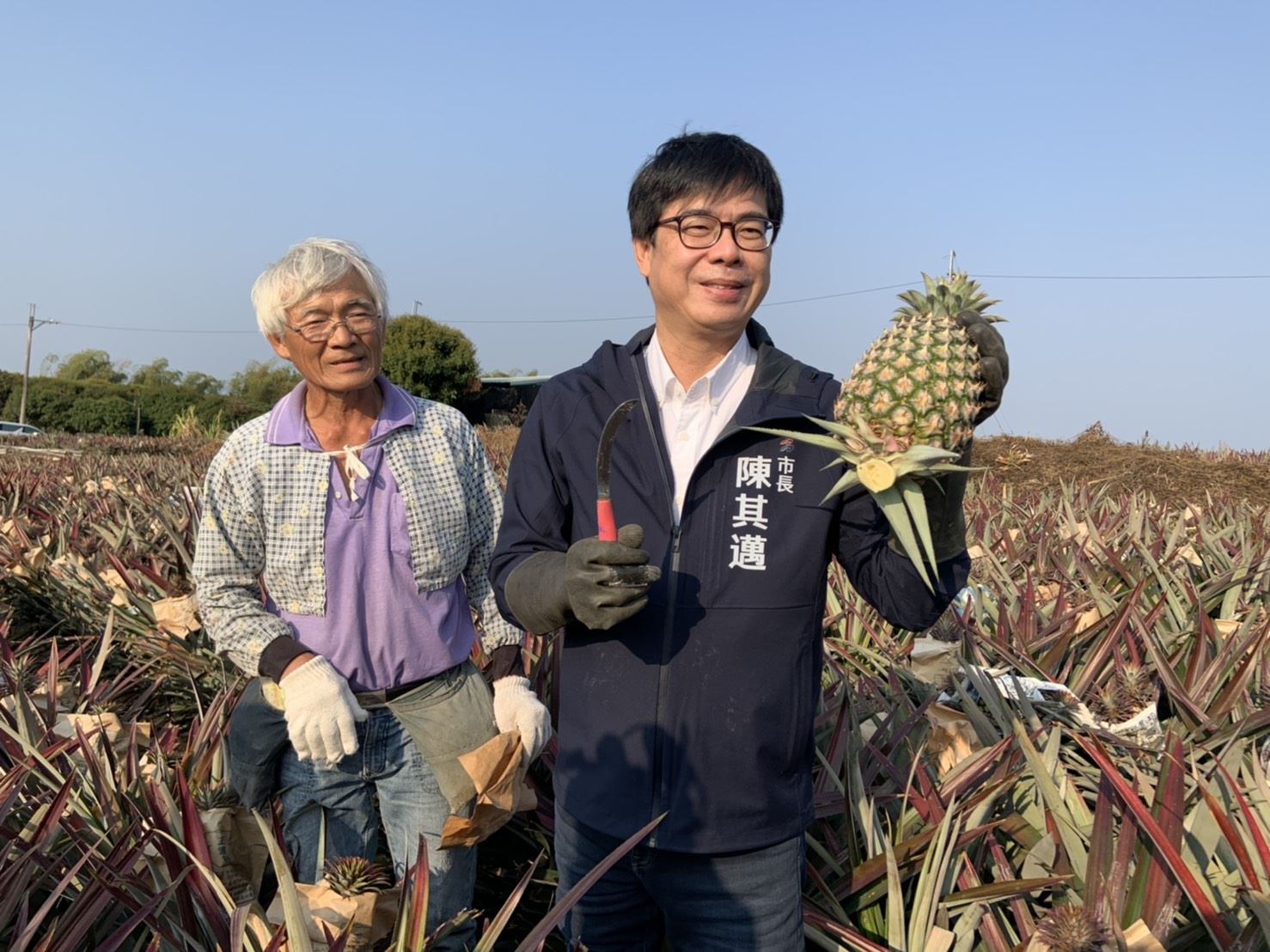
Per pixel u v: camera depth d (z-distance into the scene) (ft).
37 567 20.10
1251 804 8.65
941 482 5.77
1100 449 64.23
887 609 6.79
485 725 8.81
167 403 217.77
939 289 6.14
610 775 7.00
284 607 8.70
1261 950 6.81
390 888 7.69
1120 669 11.84
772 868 6.98
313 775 8.86
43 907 6.95
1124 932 6.42
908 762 10.21
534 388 185.47
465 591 9.62
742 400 7.02
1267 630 12.13
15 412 221.25
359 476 8.48
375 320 8.39
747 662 6.82
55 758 9.91
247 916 7.18
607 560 6.28
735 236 6.67
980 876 8.91
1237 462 58.85
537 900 10.56
